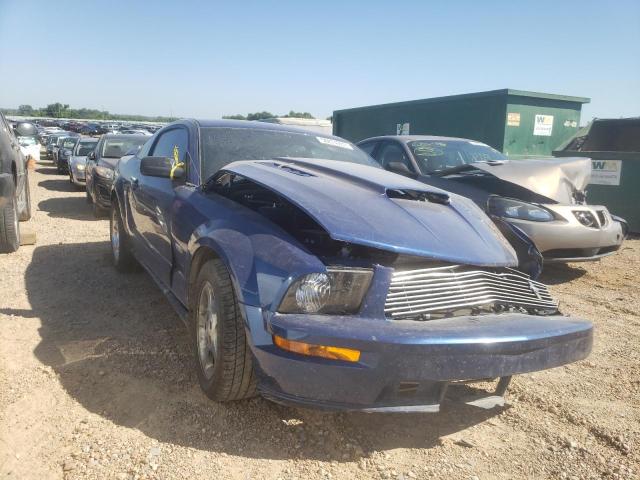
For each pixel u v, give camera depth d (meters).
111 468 2.45
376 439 2.79
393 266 2.64
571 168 5.98
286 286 2.41
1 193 5.64
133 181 4.92
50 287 5.04
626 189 9.30
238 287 2.56
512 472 2.58
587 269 6.73
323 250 2.81
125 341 3.83
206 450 2.61
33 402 2.97
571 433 2.93
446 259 2.62
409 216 2.85
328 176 3.35
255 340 2.45
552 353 2.60
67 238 7.38
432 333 2.34
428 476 2.51
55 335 3.91
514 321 2.60
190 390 3.15
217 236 2.90
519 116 10.70
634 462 2.68
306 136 4.67
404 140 7.06
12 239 6.25
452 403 2.70
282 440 2.72
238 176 3.71
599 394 3.38
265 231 2.76
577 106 11.43
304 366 2.33
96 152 10.59
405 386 2.42
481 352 2.38
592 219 5.68
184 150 4.25
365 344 2.27
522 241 4.22
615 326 4.64
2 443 2.61
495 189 5.92
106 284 5.18
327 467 2.54
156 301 4.72
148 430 2.75
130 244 5.22
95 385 3.19
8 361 3.45
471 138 11.14
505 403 3.23
